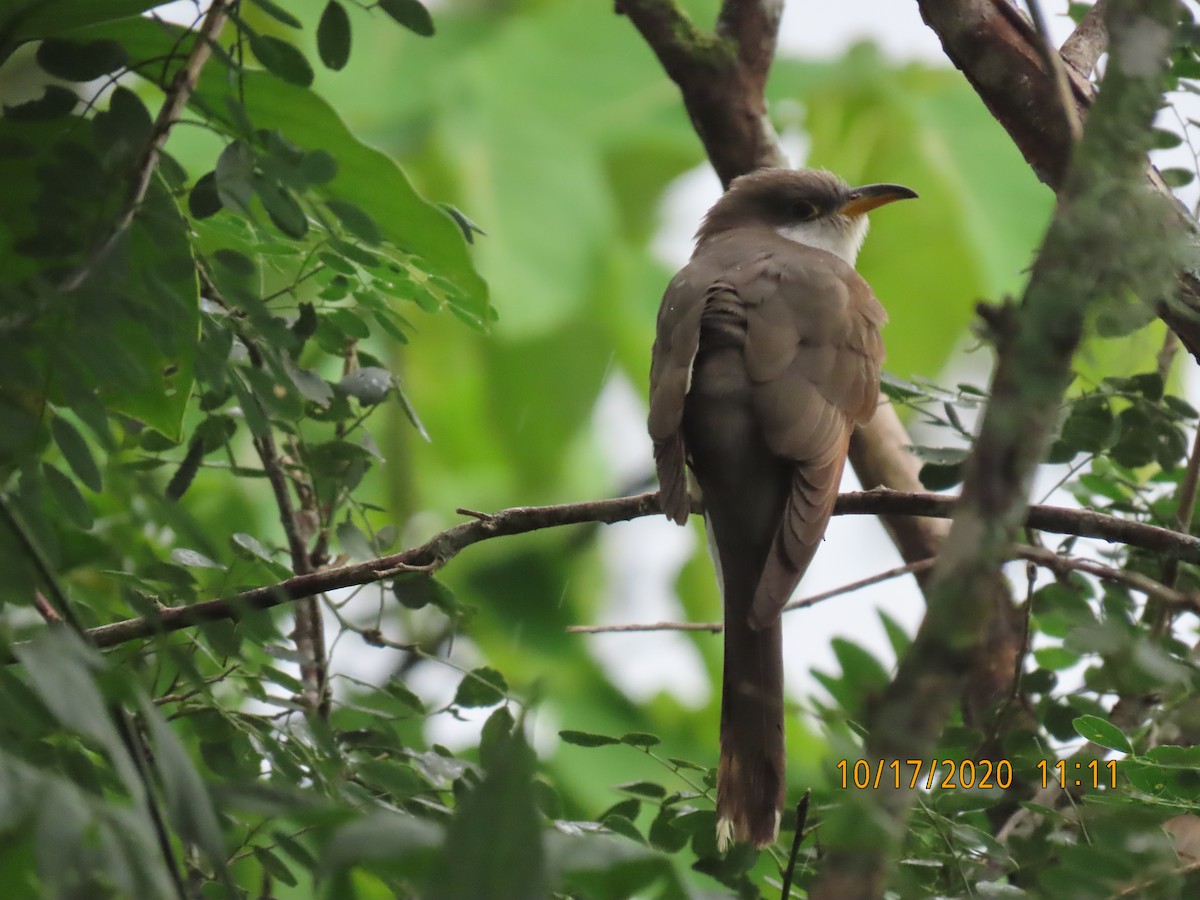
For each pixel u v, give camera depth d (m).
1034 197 13.83
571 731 7.04
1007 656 8.84
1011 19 7.04
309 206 6.05
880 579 8.52
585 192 13.84
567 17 14.44
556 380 14.28
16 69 8.34
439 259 7.38
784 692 9.24
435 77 13.94
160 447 7.75
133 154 5.52
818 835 6.86
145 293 5.52
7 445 4.64
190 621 6.13
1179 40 5.25
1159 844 5.85
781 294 9.34
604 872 4.05
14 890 4.12
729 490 8.77
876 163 14.11
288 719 6.64
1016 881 7.04
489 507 14.38
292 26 5.77
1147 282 4.34
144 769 4.40
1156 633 7.61
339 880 4.30
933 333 13.76
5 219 5.96
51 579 4.51
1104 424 7.64
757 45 11.16
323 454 8.03
